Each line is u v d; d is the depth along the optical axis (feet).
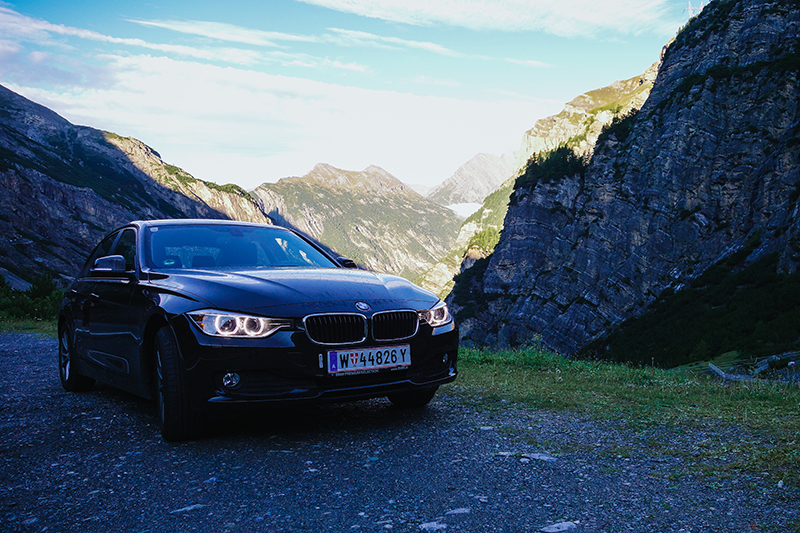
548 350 28.81
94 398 17.89
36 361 27.76
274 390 11.85
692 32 375.04
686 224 304.91
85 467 10.82
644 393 17.63
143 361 13.62
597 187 365.61
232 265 15.48
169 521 8.16
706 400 16.42
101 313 16.44
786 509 7.93
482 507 8.36
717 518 7.73
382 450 11.53
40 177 610.65
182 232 16.70
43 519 8.36
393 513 8.22
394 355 12.96
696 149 315.37
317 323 12.16
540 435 12.48
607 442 11.84
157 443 12.40
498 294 418.72
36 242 509.35
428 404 16.14
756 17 341.41
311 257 17.22
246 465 10.70
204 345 11.69
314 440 12.39
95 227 610.65
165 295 13.19
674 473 9.70
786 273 225.35
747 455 10.52
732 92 322.14
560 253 375.66
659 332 246.88
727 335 207.00
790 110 295.07
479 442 12.00
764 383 19.51
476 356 27.89
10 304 59.67
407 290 14.49
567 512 8.10
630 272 317.63
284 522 8.00
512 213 431.84
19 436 13.19
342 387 12.35
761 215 278.67
